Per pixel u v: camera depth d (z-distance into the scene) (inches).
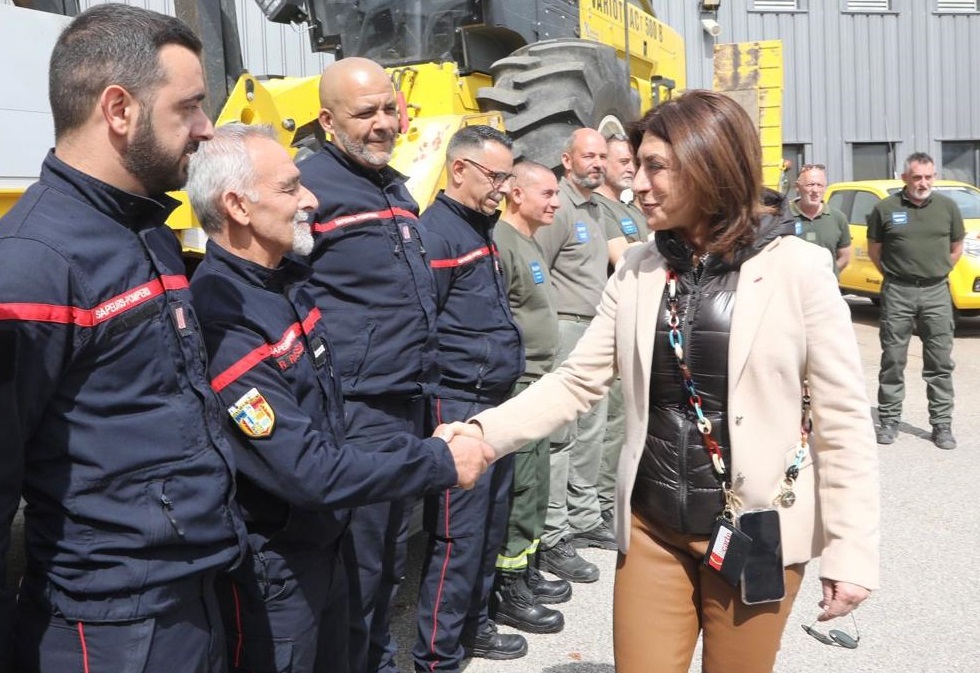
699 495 77.5
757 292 75.4
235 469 71.0
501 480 130.6
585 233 171.9
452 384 126.0
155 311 65.1
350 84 106.3
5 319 57.5
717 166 74.0
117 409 63.0
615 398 188.2
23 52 99.2
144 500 63.7
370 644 117.1
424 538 184.4
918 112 662.5
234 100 136.1
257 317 76.8
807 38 641.0
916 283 248.7
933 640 141.2
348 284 106.7
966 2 663.8
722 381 76.4
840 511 73.7
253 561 79.5
